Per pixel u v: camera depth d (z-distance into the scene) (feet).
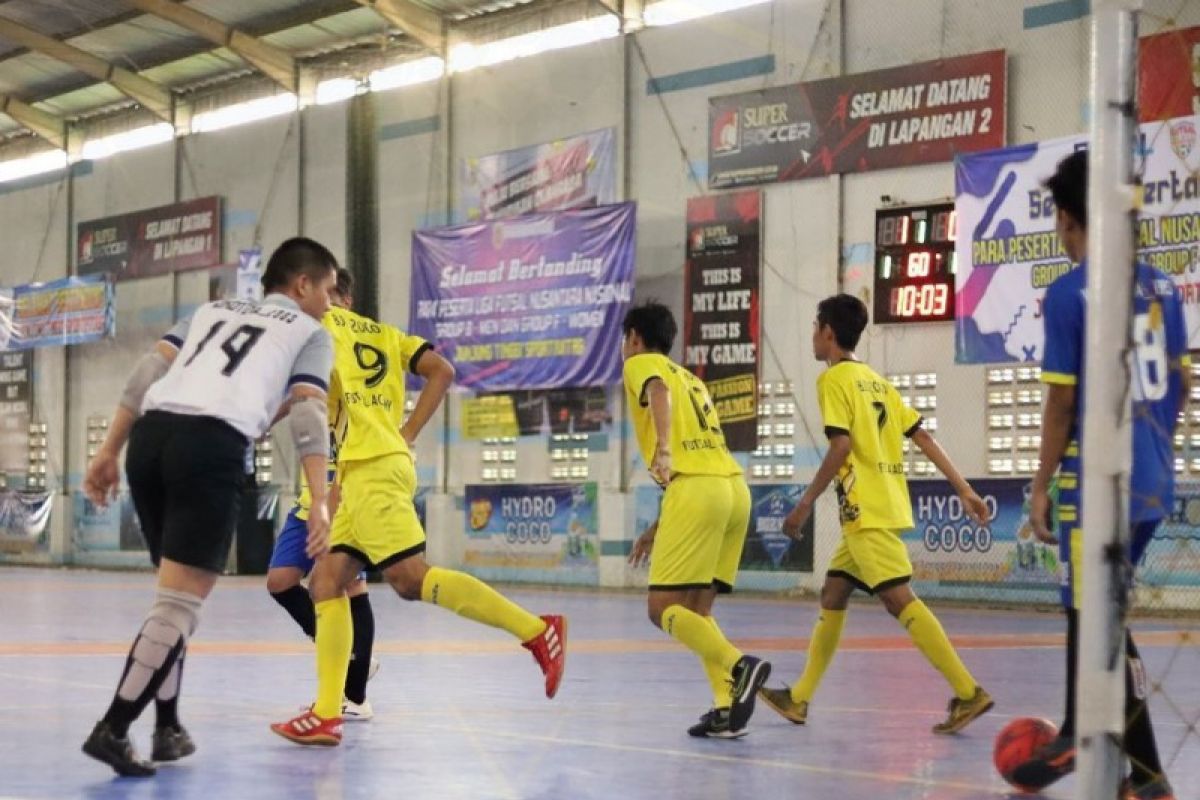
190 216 91.09
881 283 61.77
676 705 24.16
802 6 65.72
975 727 21.63
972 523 58.95
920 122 61.46
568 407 72.84
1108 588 11.67
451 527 77.87
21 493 100.68
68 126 100.83
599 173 71.92
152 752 17.90
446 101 78.69
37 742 19.35
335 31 83.05
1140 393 13.60
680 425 21.35
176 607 16.57
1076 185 14.39
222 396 16.75
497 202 76.02
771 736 20.48
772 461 65.67
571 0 74.28
